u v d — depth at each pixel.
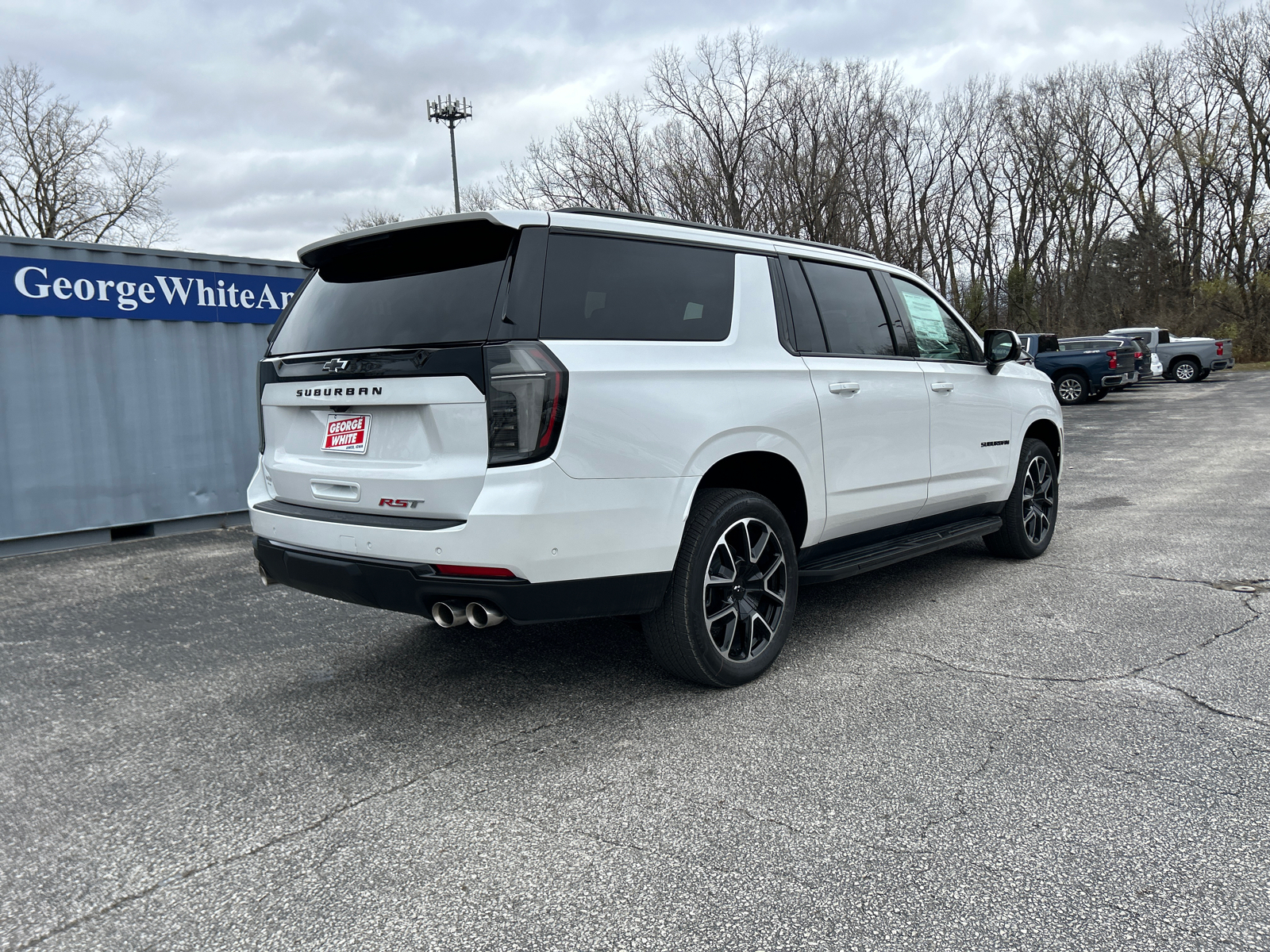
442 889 2.13
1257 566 5.17
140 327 7.40
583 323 2.94
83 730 3.24
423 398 2.84
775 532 3.50
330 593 3.18
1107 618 4.23
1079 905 1.98
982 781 2.60
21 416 6.79
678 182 27.42
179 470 7.70
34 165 32.41
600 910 2.03
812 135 26.86
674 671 3.35
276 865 2.27
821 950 1.86
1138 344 24.70
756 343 3.52
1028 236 48.09
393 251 3.15
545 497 2.75
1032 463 5.57
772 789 2.60
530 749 2.95
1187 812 2.38
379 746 3.02
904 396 4.26
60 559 6.59
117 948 1.94
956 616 4.34
